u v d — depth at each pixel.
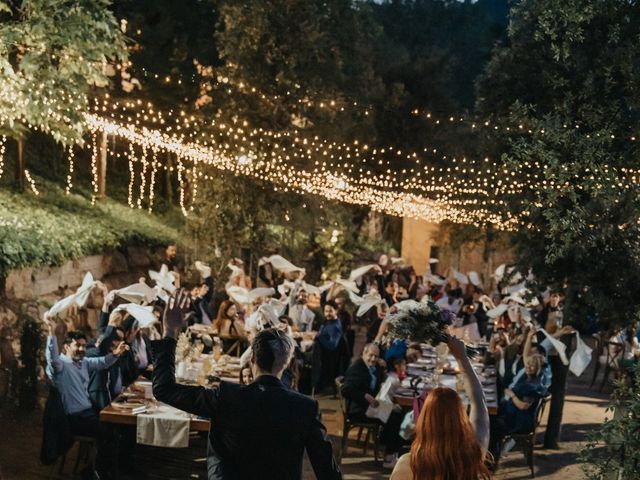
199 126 19.17
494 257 26.44
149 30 20.88
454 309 16.78
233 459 3.76
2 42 10.85
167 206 23.41
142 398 8.93
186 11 21.81
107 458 8.46
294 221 21.14
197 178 19.53
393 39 37.38
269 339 3.90
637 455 5.65
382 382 11.38
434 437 3.23
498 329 14.32
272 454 3.73
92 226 16.25
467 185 20.12
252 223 19.67
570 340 12.13
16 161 16.38
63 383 8.49
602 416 14.05
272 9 19.02
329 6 20.30
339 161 22.70
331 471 3.81
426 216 23.47
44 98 11.45
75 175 19.95
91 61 11.85
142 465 9.57
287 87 18.98
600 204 9.90
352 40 20.92
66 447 8.52
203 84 20.97
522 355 11.23
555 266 11.33
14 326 11.87
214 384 9.69
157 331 11.74
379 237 31.83
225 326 13.03
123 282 17.36
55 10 11.05
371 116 24.69
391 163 29.09
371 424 10.33
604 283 10.91
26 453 9.55
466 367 3.80
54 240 13.71
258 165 18.28
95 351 9.28
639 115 9.68
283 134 18.92
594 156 9.11
